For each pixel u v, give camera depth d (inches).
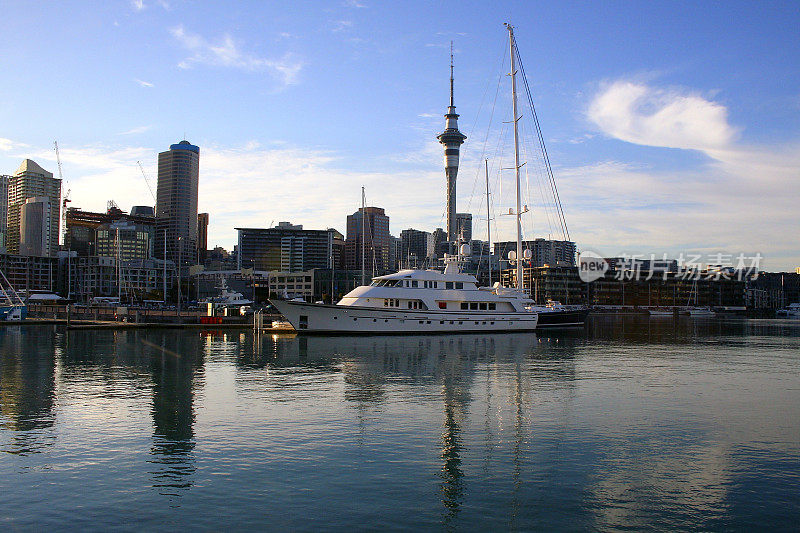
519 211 3526.1
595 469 816.9
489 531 629.9
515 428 1028.5
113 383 1489.9
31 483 756.0
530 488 746.8
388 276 2970.0
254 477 778.8
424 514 669.9
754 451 903.7
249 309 4549.7
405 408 1184.8
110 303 6934.1
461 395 1326.3
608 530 634.2
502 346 2485.2
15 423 1055.6
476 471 806.5
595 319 7263.8
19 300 5359.3
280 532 624.1
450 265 3218.5
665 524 649.6
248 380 1540.4
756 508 690.2
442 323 3009.4
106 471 800.3
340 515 665.6
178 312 4116.6
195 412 1144.8
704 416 1130.0
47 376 1608.0
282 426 1035.9
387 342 2605.8
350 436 971.9
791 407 1220.5
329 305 2869.1
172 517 658.2
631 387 1449.3
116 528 632.4
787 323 6151.6
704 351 2469.2
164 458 854.5
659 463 844.6
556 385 1470.2
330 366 1814.7
